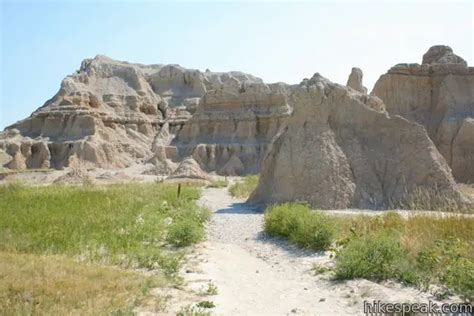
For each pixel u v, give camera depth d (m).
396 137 21.06
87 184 32.19
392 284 8.91
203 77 85.25
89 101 70.19
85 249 11.44
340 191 19.38
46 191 25.22
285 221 14.09
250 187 30.22
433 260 9.38
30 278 8.40
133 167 60.00
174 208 19.77
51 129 66.31
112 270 9.44
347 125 21.62
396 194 19.66
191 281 9.16
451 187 19.41
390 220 13.48
